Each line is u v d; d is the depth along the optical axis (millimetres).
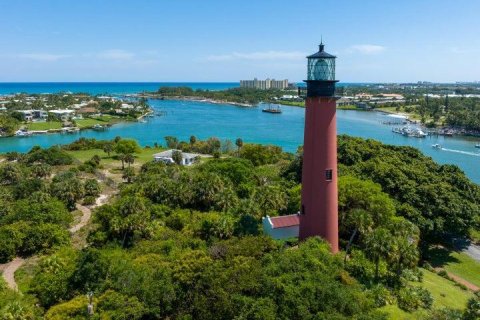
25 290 44812
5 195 78688
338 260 40625
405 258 44469
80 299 36812
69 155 126375
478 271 56969
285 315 31625
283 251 42281
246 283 35406
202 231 55469
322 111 43438
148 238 56344
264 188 65312
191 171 90125
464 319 36125
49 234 59156
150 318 36062
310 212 45719
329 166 44438
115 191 91812
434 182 68125
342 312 32438
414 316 39000
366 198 53875
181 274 38281
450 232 64312
